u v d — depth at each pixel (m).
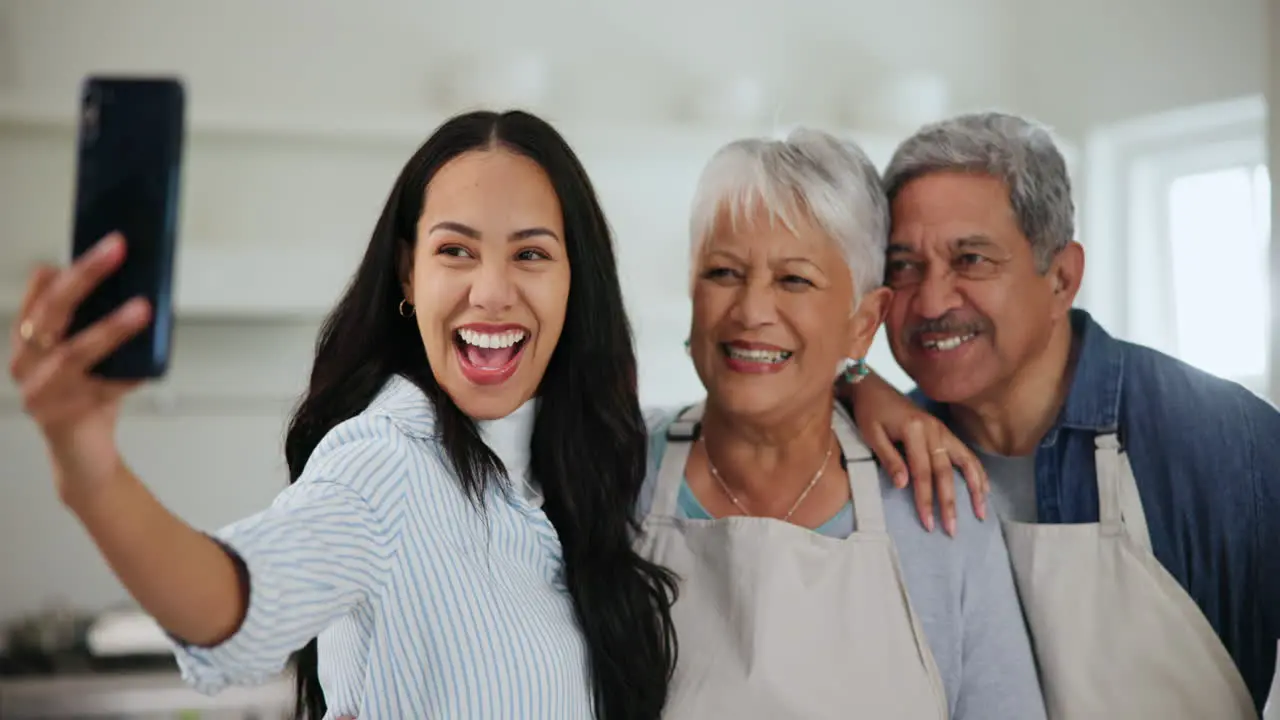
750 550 1.23
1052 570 1.29
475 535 1.04
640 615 1.17
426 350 1.06
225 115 2.73
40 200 2.80
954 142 1.29
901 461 1.27
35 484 2.84
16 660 2.46
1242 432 1.26
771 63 3.08
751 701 1.19
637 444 1.19
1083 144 2.80
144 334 0.64
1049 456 1.32
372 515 0.93
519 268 1.05
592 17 3.04
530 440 1.17
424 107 2.96
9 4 2.84
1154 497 1.28
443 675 0.98
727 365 1.25
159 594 0.71
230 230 2.85
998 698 1.23
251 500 2.93
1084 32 2.80
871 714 1.19
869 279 1.28
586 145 2.82
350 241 2.88
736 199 1.23
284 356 2.95
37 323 0.62
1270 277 1.57
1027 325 1.29
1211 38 2.46
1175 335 2.65
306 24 2.93
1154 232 2.69
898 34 3.09
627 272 2.98
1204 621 1.24
